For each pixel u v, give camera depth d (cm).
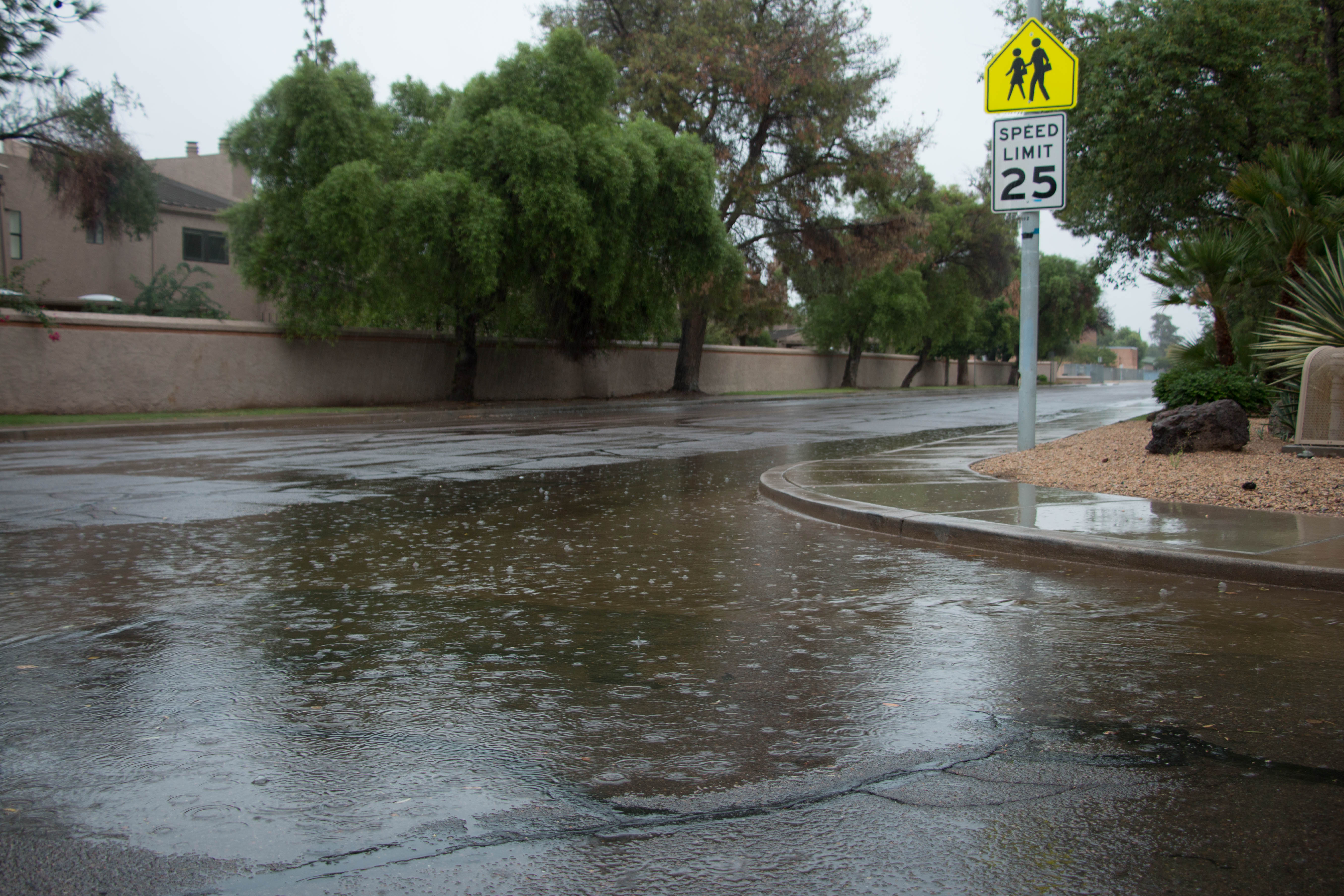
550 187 2812
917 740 363
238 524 862
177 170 4509
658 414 2750
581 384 3884
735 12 3756
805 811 304
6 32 1853
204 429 2138
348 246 2622
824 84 3806
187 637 503
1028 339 1284
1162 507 856
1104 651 481
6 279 2912
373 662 461
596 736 368
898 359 6675
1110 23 1909
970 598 595
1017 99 1201
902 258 4397
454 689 423
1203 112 1823
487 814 302
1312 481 919
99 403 2400
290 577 650
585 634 513
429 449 1620
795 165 4141
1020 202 1227
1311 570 609
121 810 304
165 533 813
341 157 2731
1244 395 1438
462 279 2870
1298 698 410
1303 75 1827
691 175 3203
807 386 5559
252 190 4106
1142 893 256
